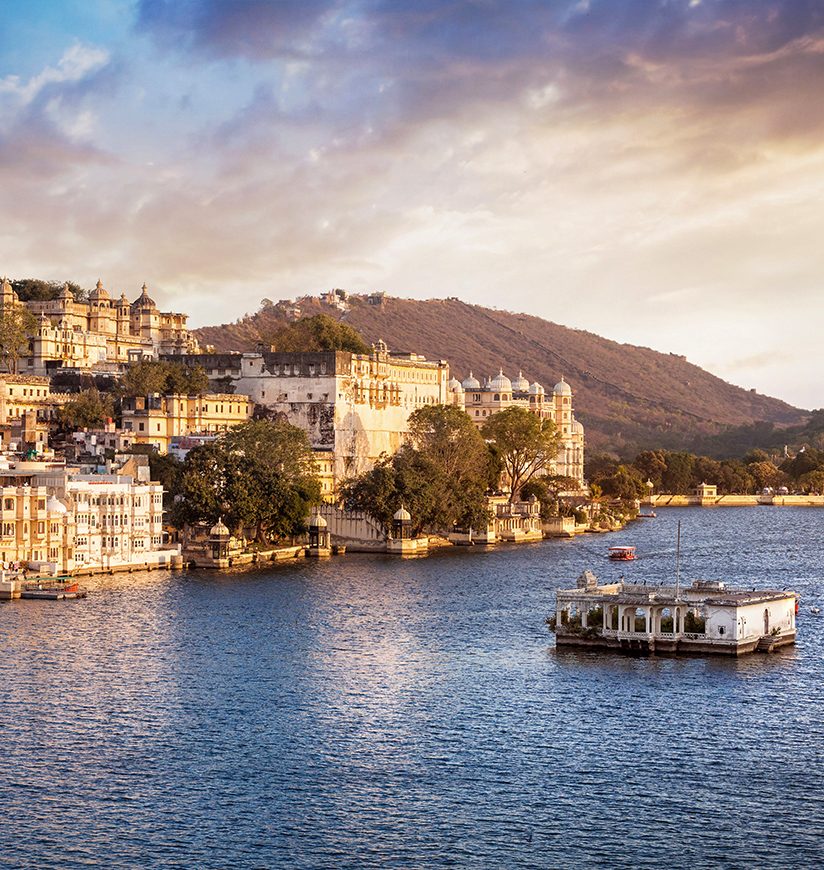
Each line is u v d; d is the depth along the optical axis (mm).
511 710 147375
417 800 119938
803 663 169375
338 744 135250
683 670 165125
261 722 142500
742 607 173375
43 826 113562
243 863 106812
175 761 129625
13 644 177250
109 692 153750
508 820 115500
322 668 166875
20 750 132250
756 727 141125
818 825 114812
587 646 179250
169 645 179000
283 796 120625
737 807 118688
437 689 156500
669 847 110250
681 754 132375
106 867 105938
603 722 142625
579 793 121875
